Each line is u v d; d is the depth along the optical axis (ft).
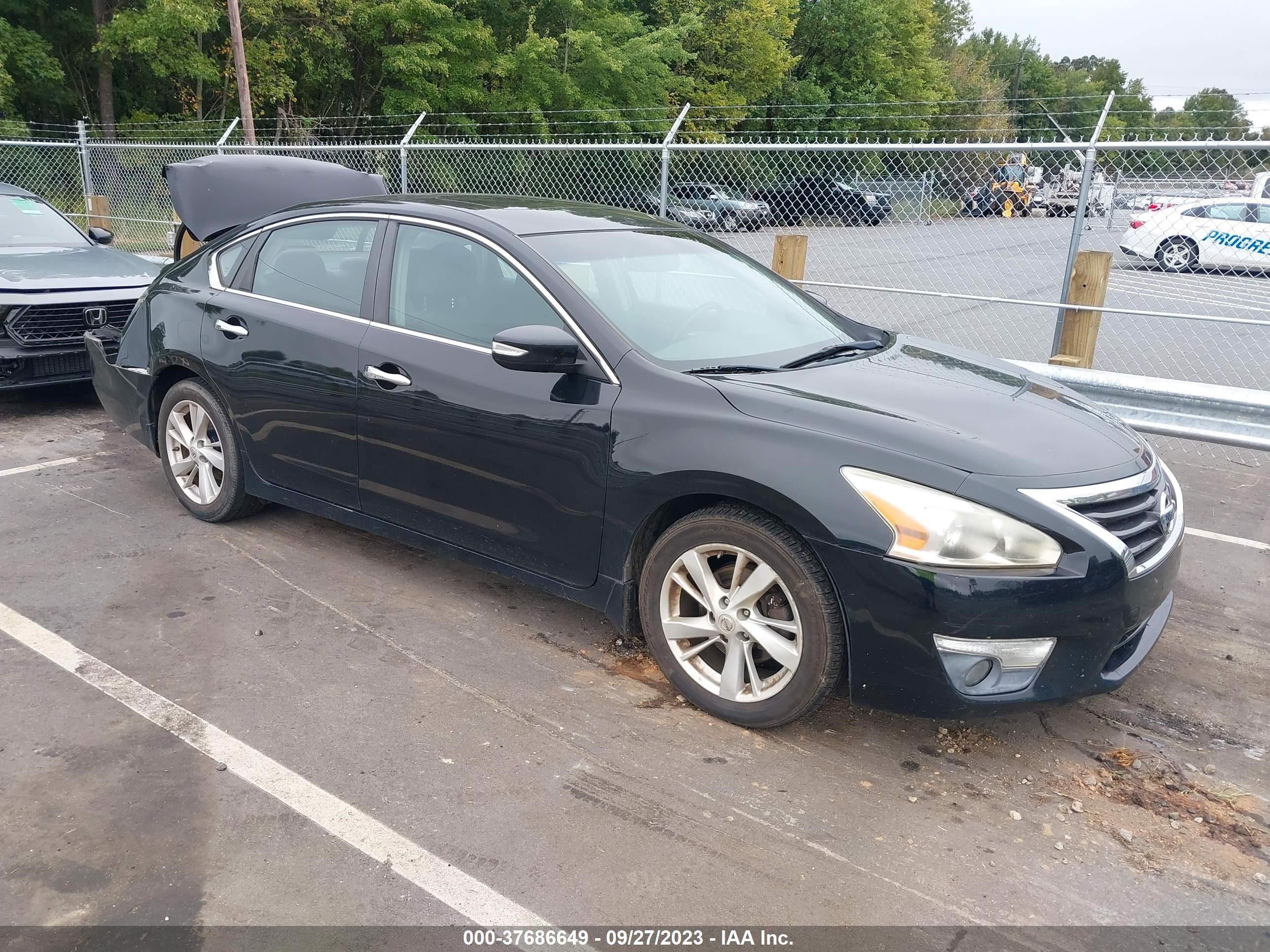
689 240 13.74
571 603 13.28
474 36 91.50
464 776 9.30
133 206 44.34
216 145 36.70
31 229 25.26
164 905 7.55
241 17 82.99
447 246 12.32
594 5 99.66
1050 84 250.57
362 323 12.76
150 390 15.83
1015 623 8.79
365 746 9.77
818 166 33.19
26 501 16.56
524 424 11.00
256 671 11.19
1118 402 18.34
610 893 7.82
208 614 12.55
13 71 82.12
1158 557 9.58
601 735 10.08
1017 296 45.85
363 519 13.24
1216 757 10.12
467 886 7.86
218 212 18.29
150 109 98.22
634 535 10.44
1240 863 8.46
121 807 8.73
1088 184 22.27
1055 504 8.94
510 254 11.71
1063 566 8.79
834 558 9.07
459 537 12.11
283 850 8.21
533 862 8.16
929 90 170.19
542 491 11.05
